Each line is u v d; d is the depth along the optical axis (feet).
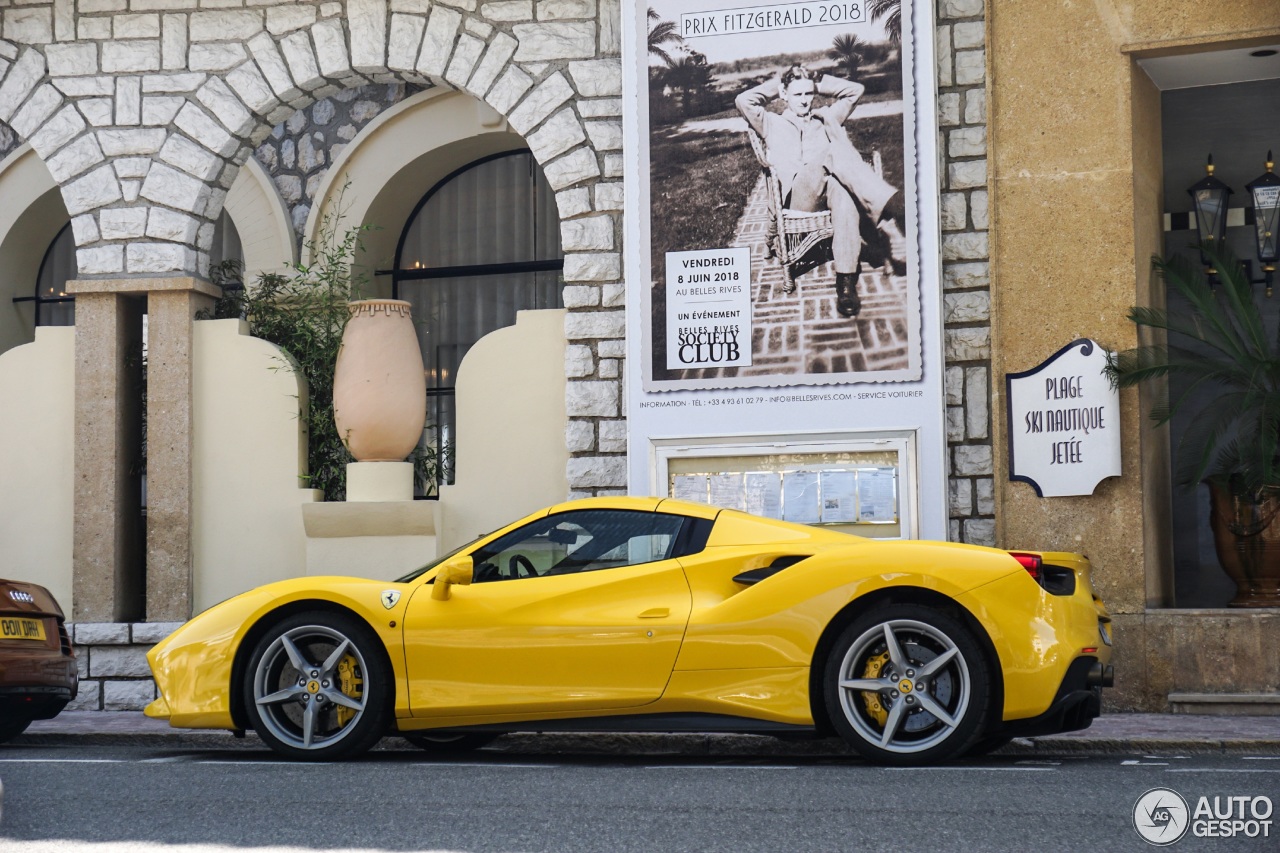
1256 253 38.50
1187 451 34.37
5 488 40.83
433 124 49.93
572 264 38.17
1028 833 16.22
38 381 41.01
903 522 35.47
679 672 23.30
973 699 22.26
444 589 24.31
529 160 51.93
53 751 28.27
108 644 38.93
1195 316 36.24
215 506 39.73
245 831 16.96
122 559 40.24
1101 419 34.47
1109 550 34.55
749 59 37.01
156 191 40.63
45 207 54.29
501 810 18.24
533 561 24.66
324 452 40.52
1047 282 35.42
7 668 28.32
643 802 18.74
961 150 36.40
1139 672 33.81
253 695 24.99
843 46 36.50
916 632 22.71
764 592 23.27
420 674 24.29
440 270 52.34
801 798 18.92
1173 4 35.06
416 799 19.24
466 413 39.04
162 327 40.19
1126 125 35.19
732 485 36.58
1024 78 35.94
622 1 37.96
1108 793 19.10
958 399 36.11
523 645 23.90
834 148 36.40
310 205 50.72
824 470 36.06
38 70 41.39
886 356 35.83
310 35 40.16
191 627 25.76
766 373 36.47
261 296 42.45
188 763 24.29
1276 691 32.94
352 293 48.96
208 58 40.70
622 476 37.68
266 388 39.78
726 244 36.88
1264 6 34.55
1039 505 35.09
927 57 36.01
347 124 50.72
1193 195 37.83
